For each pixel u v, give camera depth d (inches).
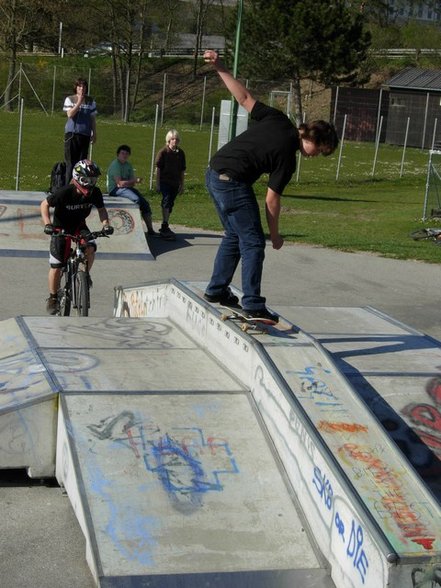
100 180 967.0
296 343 209.6
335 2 1790.1
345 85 2239.2
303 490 173.0
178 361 232.7
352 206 859.4
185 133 1697.8
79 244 323.3
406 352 241.1
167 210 546.0
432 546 140.2
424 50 2659.9
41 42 2422.5
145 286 319.0
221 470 181.5
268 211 202.8
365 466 163.0
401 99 1888.5
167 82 2393.0
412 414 201.2
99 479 174.7
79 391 201.8
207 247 537.6
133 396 202.5
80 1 2206.0
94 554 156.3
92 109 534.3
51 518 185.6
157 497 171.8
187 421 195.5
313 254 523.8
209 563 157.5
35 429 197.6
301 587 155.0
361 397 186.7
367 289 443.5
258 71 1814.7
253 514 170.9
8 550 171.6
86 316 293.1
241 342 215.3
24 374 218.4
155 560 156.6
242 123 642.2
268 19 1740.9
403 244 571.8
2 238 494.6
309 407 181.2
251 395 207.9
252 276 211.0
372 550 141.7
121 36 2198.6
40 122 1690.5
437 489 177.5
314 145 196.7
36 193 566.3
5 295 403.9
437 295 437.1
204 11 2608.3
